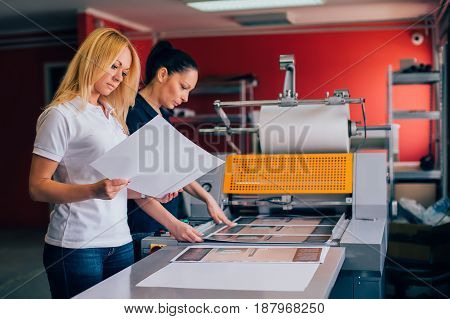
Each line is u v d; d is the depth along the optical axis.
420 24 7.02
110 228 1.87
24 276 4.74
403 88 7.02
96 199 1.83
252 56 7.62
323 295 1.32
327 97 2.42
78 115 1.79
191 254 1.75
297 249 1.76
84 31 6.38
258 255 1.70
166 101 2.39
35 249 6.09
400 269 3.29
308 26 7.39
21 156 7.74
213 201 2.16
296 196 2.36
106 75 1.82
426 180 5.42
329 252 1.71
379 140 4.83
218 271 1.54
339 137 2.39
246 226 2.17
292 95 2.39
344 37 7.28
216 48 7.73
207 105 7.64
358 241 1.78
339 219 2.21
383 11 6.59
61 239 1.82
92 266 1.83
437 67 6.27
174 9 6.42
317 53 7.38
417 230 3.27
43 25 7.39
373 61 7.21
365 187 2.26
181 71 2.35
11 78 7.70
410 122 6.95
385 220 2.19
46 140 1.75
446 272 3.25
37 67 7.61
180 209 2.60
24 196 7.80
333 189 2.29
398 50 7.12
